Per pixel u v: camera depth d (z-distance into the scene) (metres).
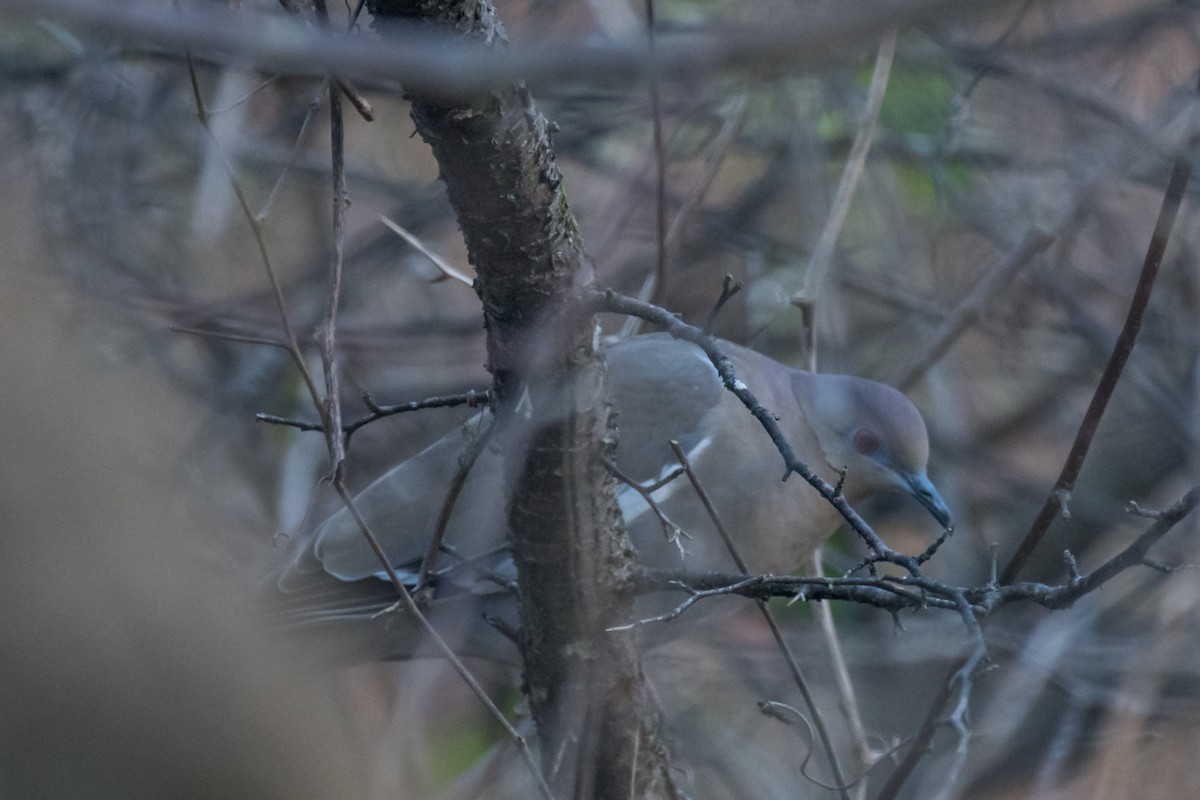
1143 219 11.98
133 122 11.21
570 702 6.59
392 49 2.60
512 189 5.48
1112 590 11.23
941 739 9.99
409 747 9.07
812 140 11.03
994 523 12.55
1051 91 9.22
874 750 9.91
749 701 10.48
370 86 10.59
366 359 11.91
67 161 10.80
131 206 11.21
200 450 10.27
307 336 10.90
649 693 7.66
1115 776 9.59
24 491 3.17
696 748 10.13
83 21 2.49
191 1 6.82
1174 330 11.78
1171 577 9.84
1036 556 11.78
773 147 11.82
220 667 3.35
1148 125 8.09
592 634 6.51
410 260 11.96
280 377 11.47
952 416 12.40
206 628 3.36
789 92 10.68
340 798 3.54
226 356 11.68
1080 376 12.64
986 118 11.09
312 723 3.55
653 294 8.92
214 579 3.55
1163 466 11.72
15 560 3.14
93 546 3.23
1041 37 9.55
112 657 3.19
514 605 8.66
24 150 10.84
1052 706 10.52
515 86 5.28
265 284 11.64
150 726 3.22
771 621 7.14
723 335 12.48
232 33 2.57
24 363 3.27
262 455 11.40
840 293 12.18
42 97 10.95
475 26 5.17
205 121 6.13
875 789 10.04
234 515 10.19
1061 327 12.33
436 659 9.58
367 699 10.08
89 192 10.78
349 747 3.66
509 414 6.09
